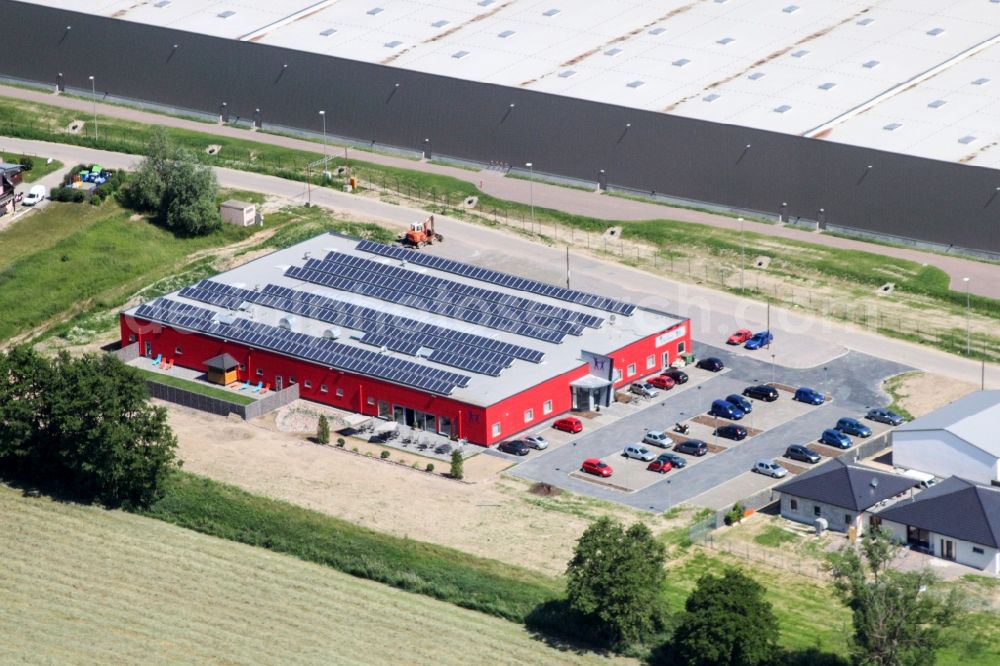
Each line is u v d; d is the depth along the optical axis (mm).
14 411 181125
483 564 167750
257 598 163875
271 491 181125
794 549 170750
